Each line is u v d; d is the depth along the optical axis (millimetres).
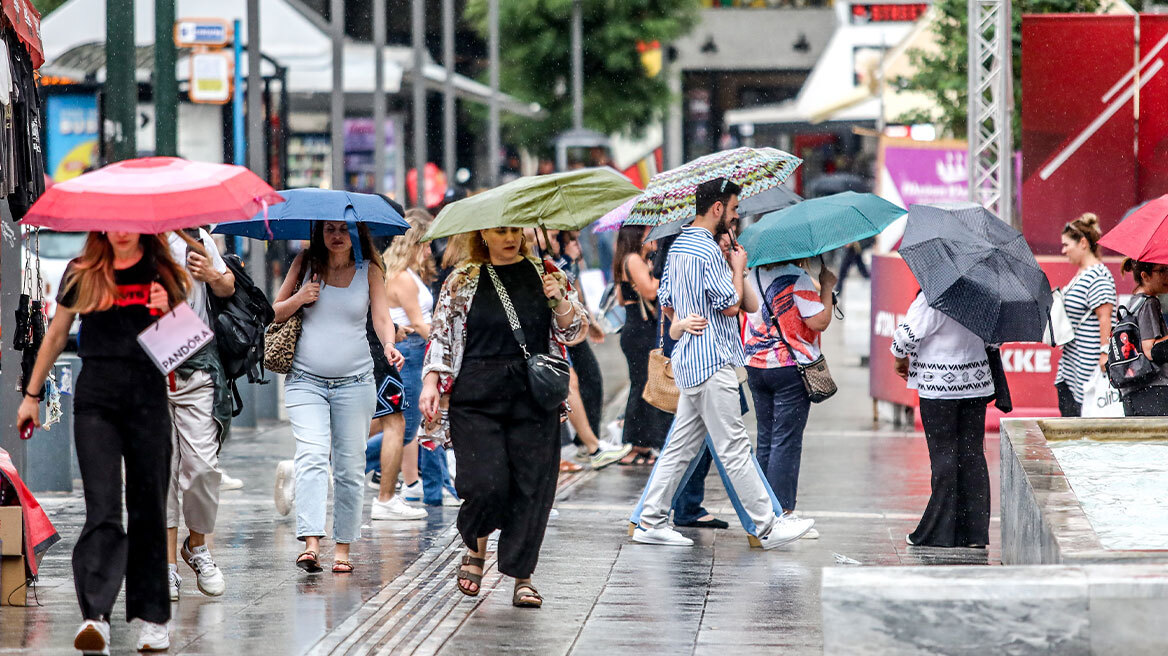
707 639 20281
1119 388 28453
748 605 22500
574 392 37125
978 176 48531
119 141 40125
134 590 18906
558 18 133375
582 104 133000
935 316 26922
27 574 22875
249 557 26297
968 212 26969
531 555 21953
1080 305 34844
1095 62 50625
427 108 141125
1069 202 51031
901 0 109625
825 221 27594
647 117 137500
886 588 14242
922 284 25969
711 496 34344
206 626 20734
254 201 18938
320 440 24500
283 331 24406
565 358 22141
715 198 26141
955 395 27016
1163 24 50219
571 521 30375
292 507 31672
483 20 136250
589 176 22250
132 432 18688
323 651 19188
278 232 26016
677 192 26844
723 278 25969
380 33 84375
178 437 22109
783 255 27609
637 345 37562
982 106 48688
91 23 72062
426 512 31344
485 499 21703
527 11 132125
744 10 184250
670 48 166500
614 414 51625
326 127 115312
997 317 25672
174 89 40344
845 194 28484
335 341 24438
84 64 73875
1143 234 27266
